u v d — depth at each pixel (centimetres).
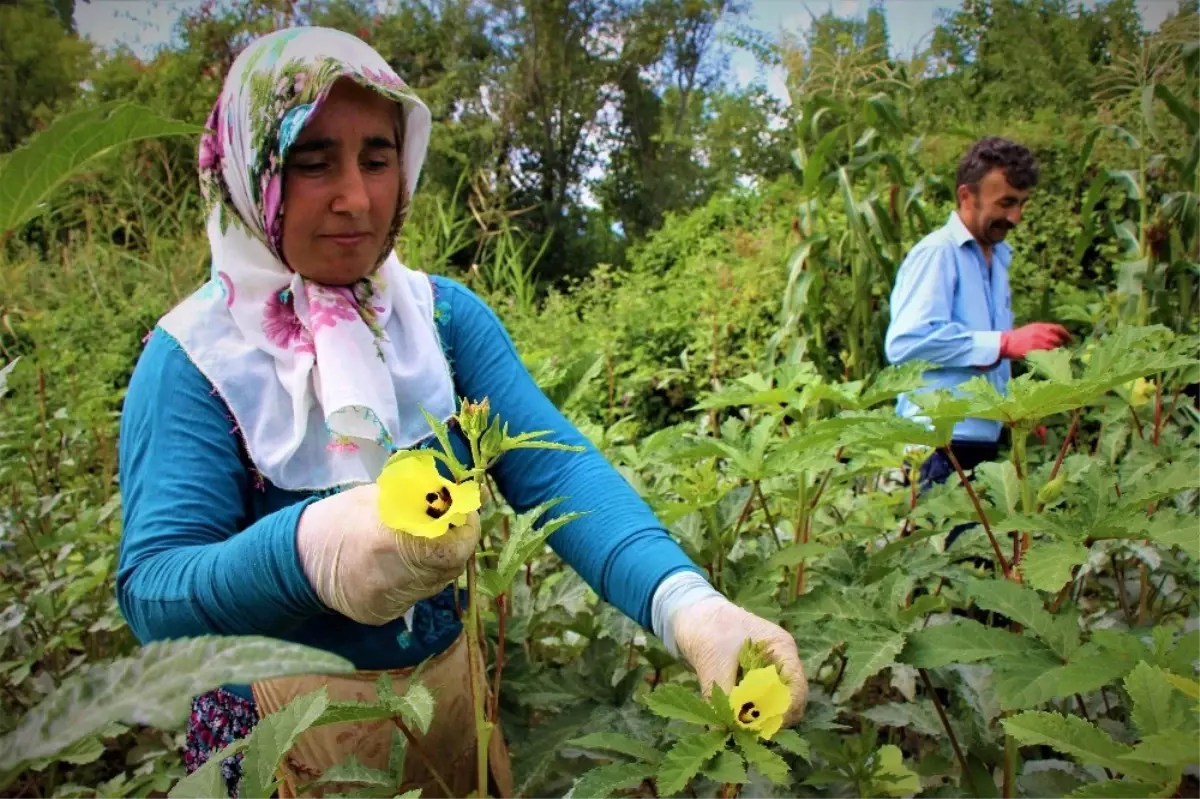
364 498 90
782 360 380
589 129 1598
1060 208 601
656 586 114
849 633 105
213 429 114
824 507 198
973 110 818
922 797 111
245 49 120
